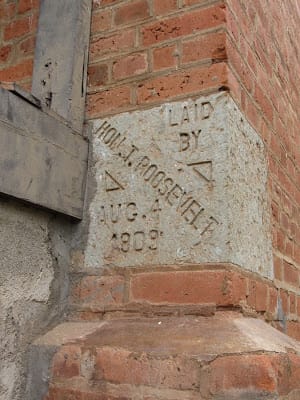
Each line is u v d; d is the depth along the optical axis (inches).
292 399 41.6
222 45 53.3
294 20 102.7
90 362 44.8
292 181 81.7
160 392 40.5
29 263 50.7
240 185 52.3
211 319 45.9
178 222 50.4
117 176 55.5
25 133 48.9
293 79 93.3
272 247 64.4
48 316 52.4
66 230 56.1
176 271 49.3
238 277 48.5
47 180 51.3
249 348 40.1
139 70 57.6
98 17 62.9
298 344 50.4
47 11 63.9
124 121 56.8
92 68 61.3
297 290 75.8
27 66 72.3
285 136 79.6
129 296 51.3
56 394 46.0
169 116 53.9
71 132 56.1
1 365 46.6
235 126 52.7
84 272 54.9
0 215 47.6
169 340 43.4
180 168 51.7
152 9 58.9
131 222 53.3
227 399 38.3
